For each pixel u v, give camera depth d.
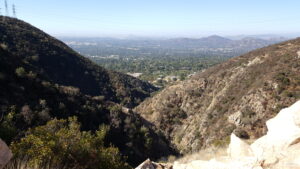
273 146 5.41
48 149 7.14
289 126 5.68
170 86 64.31
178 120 52.03
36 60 63.66
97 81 80.69
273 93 34.56
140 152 28.80
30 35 74.50
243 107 36.19
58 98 28.69
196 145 38.22
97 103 34.88
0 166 4.20
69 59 77.44
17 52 61.50
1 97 22.30
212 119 41.88
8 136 10.41
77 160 8.29
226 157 7.13
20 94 24.61
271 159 4.96
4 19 79.44
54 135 8.78
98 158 9.15
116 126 29.97
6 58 30.44
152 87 122.44
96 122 29.27
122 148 27.34
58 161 6.98
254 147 6.32
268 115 32.19
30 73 29.73
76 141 8.93
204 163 6.71
